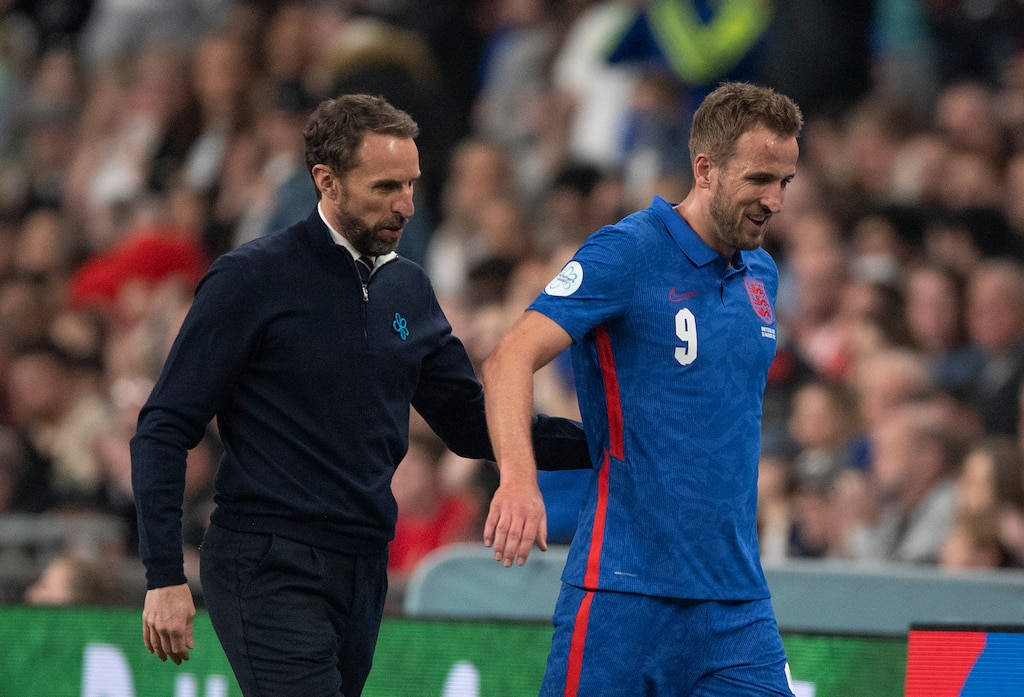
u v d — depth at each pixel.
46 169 46.12
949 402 25.97
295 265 14.38
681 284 13.91
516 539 12.91
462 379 15.35
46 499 30.11
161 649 14.02
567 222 34.03
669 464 13.72
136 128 43.00
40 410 32.97
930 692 15.05
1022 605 18.47
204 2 46.88
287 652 14.06
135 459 14.07
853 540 23.80
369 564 14.61
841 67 38.34
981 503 21.97
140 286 35.12
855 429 25.97
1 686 19.80
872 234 31.02
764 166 13.63
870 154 34.06
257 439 14.33
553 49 39.59
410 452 25.28
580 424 15.60
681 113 36.12
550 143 37.69
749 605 13.95
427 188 37.88
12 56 49.03
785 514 24.41
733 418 13.91
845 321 29.03
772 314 14.41
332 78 37.66
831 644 16.98
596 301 13.66
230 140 40.03
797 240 31.12
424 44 41.56
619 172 35.38
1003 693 14.80
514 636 17.66
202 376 14.12
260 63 41.38
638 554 13.71
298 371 14.27
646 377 13.80
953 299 28.23
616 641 13.71
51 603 19.77
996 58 37.88
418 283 15.18
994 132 33.16
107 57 47.22
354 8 42.56
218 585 14.40
